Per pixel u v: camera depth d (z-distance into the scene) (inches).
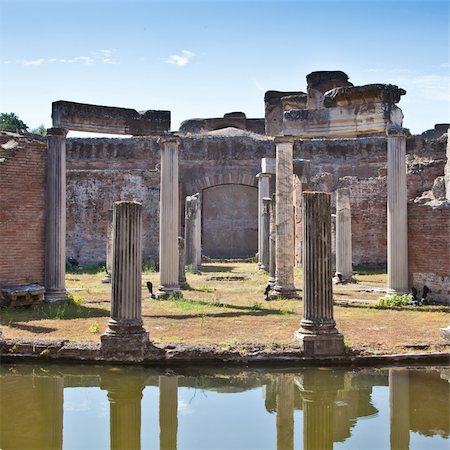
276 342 458.9
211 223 1769.2
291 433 327.3
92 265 1466.5
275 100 2060.8
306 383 407.8
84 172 1487.5
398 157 713.6
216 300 729.0
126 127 742.5
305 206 456.8
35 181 700.7
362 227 1387.8
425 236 706.2
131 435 323.6
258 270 1229.7
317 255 451.8
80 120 719.1
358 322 567.5
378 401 373.7
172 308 658.2
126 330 440.1
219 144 1688.0
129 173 1485.0
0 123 2268.7
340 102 734.5
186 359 437.1
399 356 443.2
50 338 473.7
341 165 1620.3
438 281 690.8
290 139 749.9
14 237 679.7
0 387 399.5
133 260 447.2
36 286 679.1
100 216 1482.5
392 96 714.2
